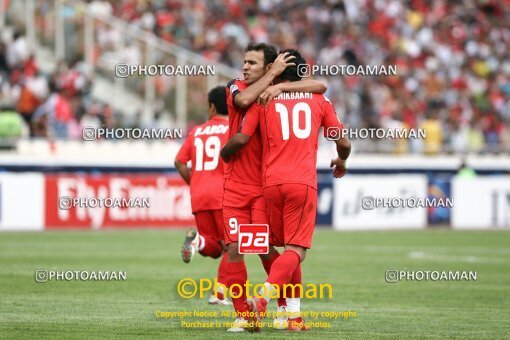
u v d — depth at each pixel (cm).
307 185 2848
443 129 10744
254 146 2936
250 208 2950
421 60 12056
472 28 12988
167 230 7600
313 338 2797
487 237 7512
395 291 4138
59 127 8556
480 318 3344
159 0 10856
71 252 5697
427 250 6284
